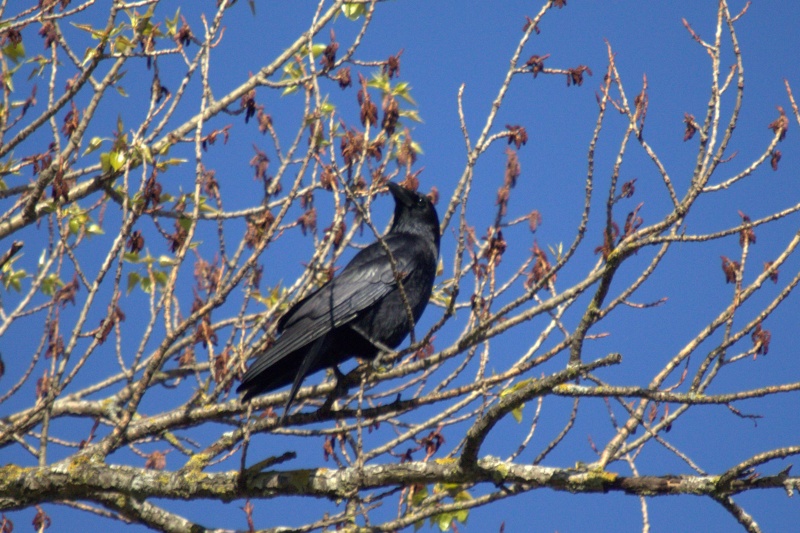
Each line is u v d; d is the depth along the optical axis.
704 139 9.15
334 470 9.68
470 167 9.84
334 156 9.27
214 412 11.37
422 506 10.00
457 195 10.34
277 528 9.49
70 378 10.28
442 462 9.36
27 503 10.10
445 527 11.04
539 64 10.80
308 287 11.39
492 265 9.65
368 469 9.49
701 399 8.95
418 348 9.84
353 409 11.11
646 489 8.60
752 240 10.24
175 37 11.48
